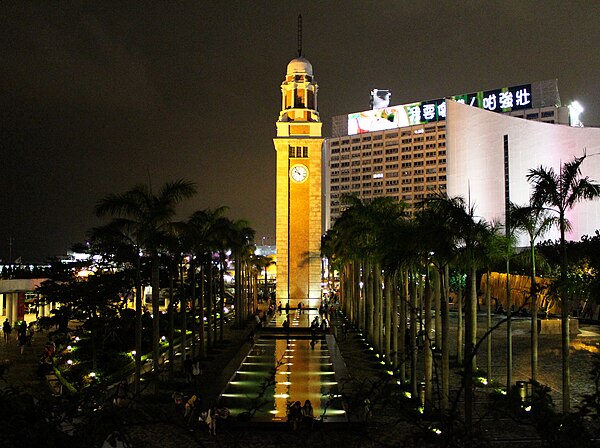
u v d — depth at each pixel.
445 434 8.44
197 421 19.95
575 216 91.50
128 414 8.23
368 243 35.19
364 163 185.50
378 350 36.69
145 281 43.00
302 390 27.28
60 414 8.80
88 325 32.69
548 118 153.50
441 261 21.33
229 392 26.94
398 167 179.00
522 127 107.19
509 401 9.23
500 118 111.12
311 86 79.62
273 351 40.56
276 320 60.69
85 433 8.09
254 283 75.62
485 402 23.28
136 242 24.61
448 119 122.31
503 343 40.69
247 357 37.28
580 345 39.69
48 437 8.02
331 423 19.64
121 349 36.28
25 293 48.34
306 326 53.59
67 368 28.89
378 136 183.00
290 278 76.12
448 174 121.81
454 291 64.12
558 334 44.50
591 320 53.53
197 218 34.66
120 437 8.04
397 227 23.02
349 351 38.88
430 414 20.27
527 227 23.20
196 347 41.16
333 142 192.50
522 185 106.62
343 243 45.38
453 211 20.19
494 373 29.72
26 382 23.70
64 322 32.78
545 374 29.28
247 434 19.64
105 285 33.12
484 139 113.81
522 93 157.25
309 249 76.25
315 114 78.50
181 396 20.53
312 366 34.16
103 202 24.64
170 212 24.70
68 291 32.03
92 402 9.27
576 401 23.48
